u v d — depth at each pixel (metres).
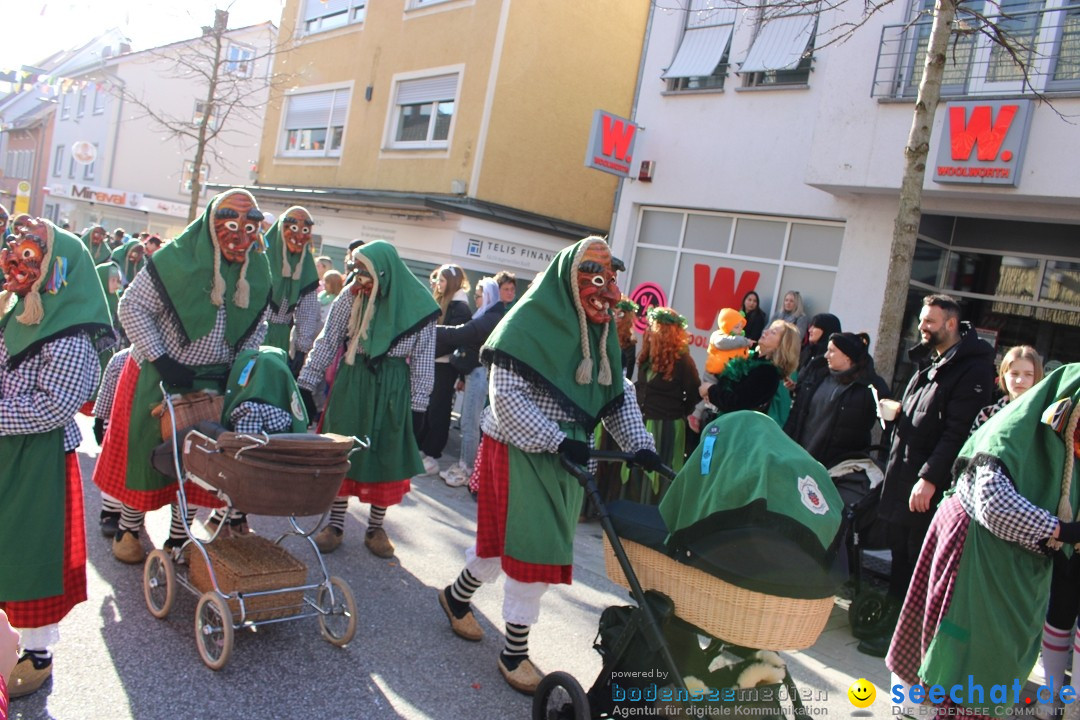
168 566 3.82
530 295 3.53
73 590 3.24
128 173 33.22
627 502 3.26
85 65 36.44
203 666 3.50
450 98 15.31
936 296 4.53
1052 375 3.09
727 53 10.69
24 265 3.03
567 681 3.03
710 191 10.69
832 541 2.70
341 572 4.79
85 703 3.11
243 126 30.48
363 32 17.61
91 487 5.71
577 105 15.57
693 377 6.10
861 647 4.56
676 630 2.96
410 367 5.16
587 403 3.53
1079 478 3.04
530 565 3.44
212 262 4.19
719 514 2.70
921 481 4.29
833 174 8.84
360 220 16.62
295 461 3.47
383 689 3.51
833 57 8.90
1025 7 7.94
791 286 10.03
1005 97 7.71
